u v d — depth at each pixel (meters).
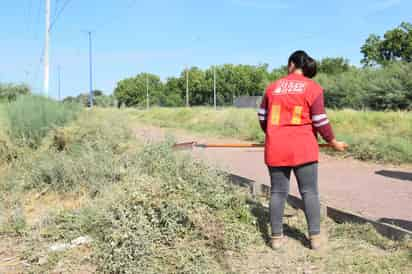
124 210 4.57
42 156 8.30
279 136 4.37
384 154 10.50
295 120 4.33
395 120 14.63
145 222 4.39
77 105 13.13
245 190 6.34
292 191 6.95
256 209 5.57
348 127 14.84
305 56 4.46
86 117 11.80
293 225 5.13
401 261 3.98
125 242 4.11
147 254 4.10
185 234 4.52
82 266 4.16
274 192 4.48
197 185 5.15
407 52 54.41
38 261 4.29
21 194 6.65
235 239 4.56
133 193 4.79
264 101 4.59
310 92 4.28
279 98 4.40
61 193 6.61
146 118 32.94
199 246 4.35
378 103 28.19
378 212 5.71
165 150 6.34
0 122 9.48
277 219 4.46
